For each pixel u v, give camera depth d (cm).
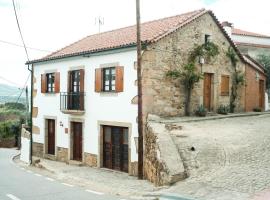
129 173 1598
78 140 1981
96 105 1811
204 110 1862
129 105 1617
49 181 1353
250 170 1087
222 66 2059
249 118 1984
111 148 1752
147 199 983
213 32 1981
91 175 1547
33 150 2342
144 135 1537
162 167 1169
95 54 1800
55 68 2127
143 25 2036
